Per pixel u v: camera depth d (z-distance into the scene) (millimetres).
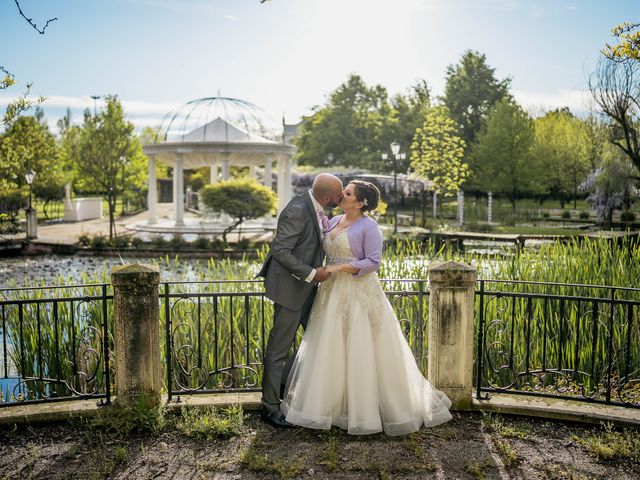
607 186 24188
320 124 54000
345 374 3947
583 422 4062
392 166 49156
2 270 15500
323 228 4191
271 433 3912
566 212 33906
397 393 3922
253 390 4543
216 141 27062
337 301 3953
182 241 19750
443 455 3598
